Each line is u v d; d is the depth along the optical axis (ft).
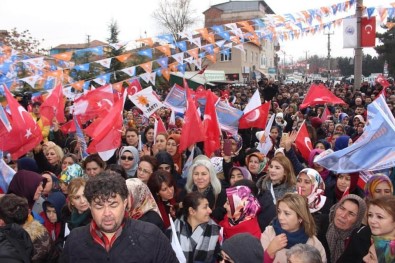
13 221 11.98
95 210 9.06
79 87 34.12
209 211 13.60
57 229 15.93
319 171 20.42
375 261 10.84
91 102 30.40
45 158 23.00
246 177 18.85
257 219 15.70
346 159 16.84
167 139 24.72
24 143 21.03
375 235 11.21
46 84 38.17
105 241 9.39
